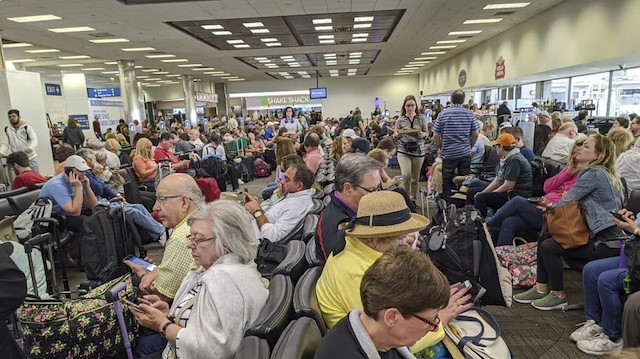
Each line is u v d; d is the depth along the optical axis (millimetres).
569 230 2867
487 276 2203
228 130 12133
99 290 2160
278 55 16859
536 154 6254
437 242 2227
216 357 1400
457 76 19281
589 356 2477
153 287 2006
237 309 1426
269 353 1167
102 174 4996
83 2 8023
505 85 16094
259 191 8508
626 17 7535
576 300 3137
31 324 1881
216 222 1564
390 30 12445
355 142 4566
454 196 5098
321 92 27266
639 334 2096
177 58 16734
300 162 3227
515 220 3684
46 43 12523
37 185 4738
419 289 998
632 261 2285
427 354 1527
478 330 1690
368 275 1069
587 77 11367
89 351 1933
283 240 2738
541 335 2725
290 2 8664
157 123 21516
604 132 7281
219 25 10719
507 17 11180
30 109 8820
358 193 2041
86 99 21250
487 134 7824
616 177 2848
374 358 1015
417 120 5938
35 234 3307
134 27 10484
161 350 1956
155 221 4316
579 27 9125
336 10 9492
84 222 2826
